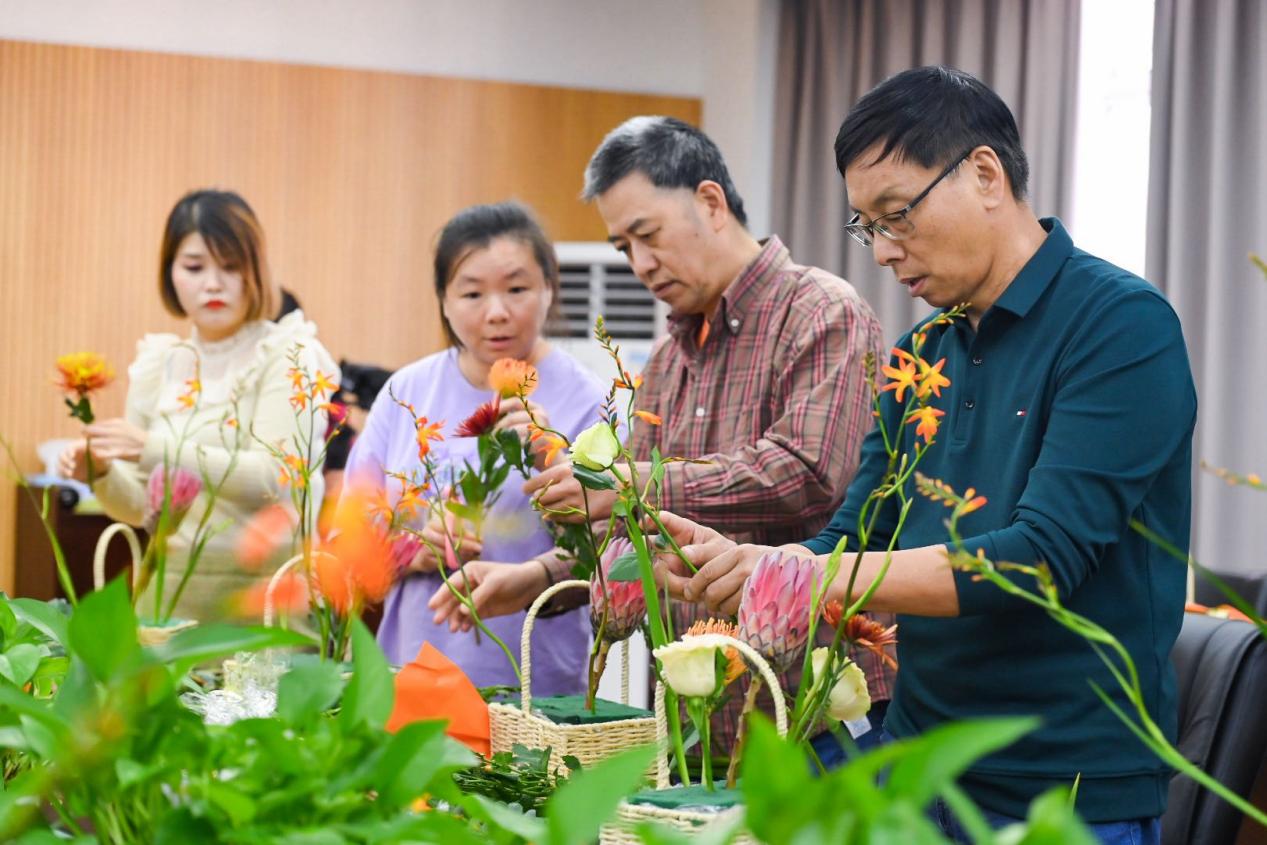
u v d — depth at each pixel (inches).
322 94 226.7
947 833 58.5
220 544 93.4
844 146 60.1
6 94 215.8
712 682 42.4
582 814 24.7
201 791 29.6
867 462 66.3
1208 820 71.1
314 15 227.8
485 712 55.1
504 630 79.8
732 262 81.7
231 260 102.0
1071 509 53.1
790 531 78.5
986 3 189.6
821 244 214.2
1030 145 181.5
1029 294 58.2
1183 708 73.8
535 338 85.4
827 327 76.9
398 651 82.8
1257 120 153.6
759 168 224.7
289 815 29.6
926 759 21.6
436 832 29.3
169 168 221.6
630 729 51.7
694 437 82.2
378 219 229.1
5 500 214.5
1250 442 153.7
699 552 53.6
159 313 221.6
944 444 61.6
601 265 213.0
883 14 205.9
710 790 40.9
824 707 43.8
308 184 226.5
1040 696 56.4
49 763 33.1
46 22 218.1
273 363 98.8
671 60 240.7
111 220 219.6
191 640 30.8
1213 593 98.3
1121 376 54.6
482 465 65.6
